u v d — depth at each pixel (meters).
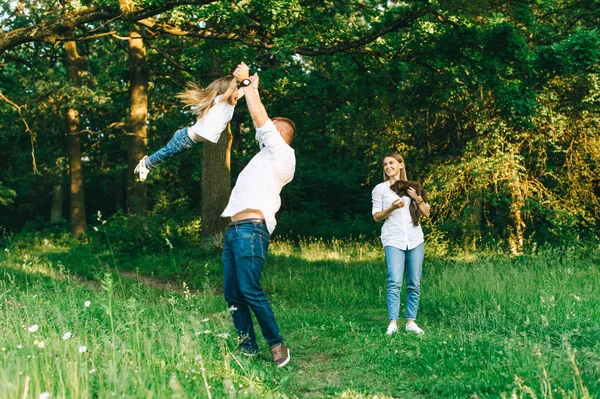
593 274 9.19
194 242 16.56
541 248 13.86
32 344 4.10
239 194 4.73
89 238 23.44
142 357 4.38
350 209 27.31
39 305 5.80
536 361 4.04
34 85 23.28
